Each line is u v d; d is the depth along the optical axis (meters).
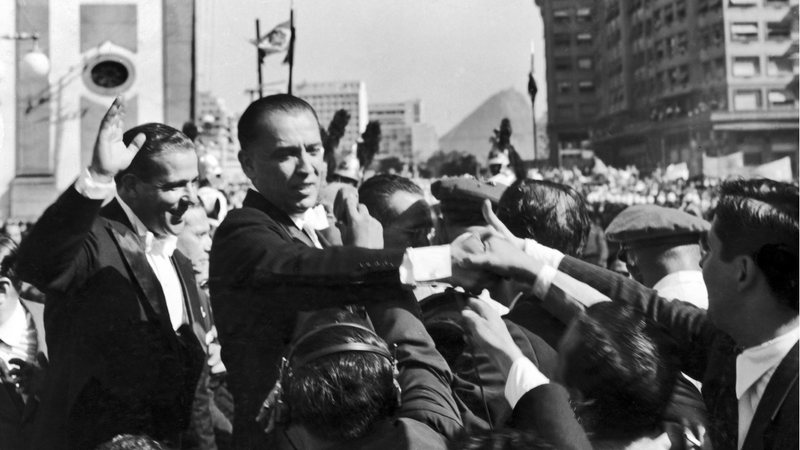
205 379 1.82
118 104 1.58
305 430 1.28
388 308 1.48
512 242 1.65
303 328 1.35
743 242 1.38
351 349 1.27
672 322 1.66
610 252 3.24
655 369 1.36
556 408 1.30
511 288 1.72
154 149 1.73
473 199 1.78
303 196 1.63
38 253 1.54
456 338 1.58
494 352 1.40
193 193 1.79
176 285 1.81
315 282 1.46
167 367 1.68
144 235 1.74
